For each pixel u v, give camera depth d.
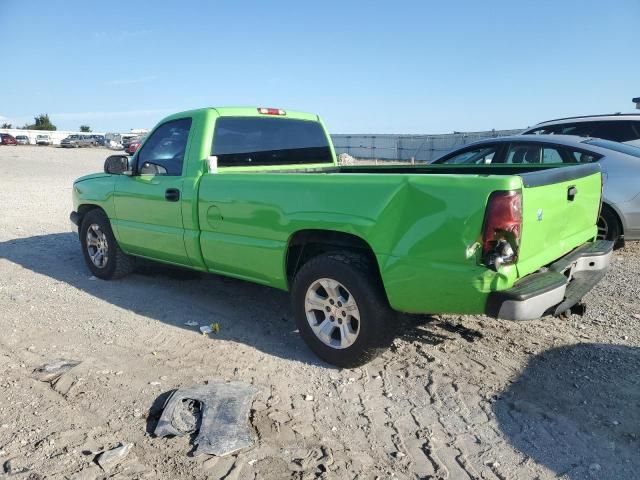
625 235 7.07
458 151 8.34
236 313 5.28
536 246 3.55
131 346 4.48
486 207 3.23
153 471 2.88
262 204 4.29
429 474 2.88
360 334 3.87
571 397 3.62
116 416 3.40
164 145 5.38
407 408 3.53
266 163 5.57
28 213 11.90
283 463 2.96
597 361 4.13
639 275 6.35
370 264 3.86
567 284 4.03
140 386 3.77
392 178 3.60
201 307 5.45
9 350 4.39
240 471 2.88
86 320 5.08
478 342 4.50
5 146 56.12
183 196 4.96
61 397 3.63
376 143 40.81
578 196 4.13
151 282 6.32
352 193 3.76
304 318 4.20
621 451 3.05
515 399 3.61
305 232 4.16
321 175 3.98
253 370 4.05
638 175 6.86
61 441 3.13
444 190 3.37
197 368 4.07
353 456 3.03
